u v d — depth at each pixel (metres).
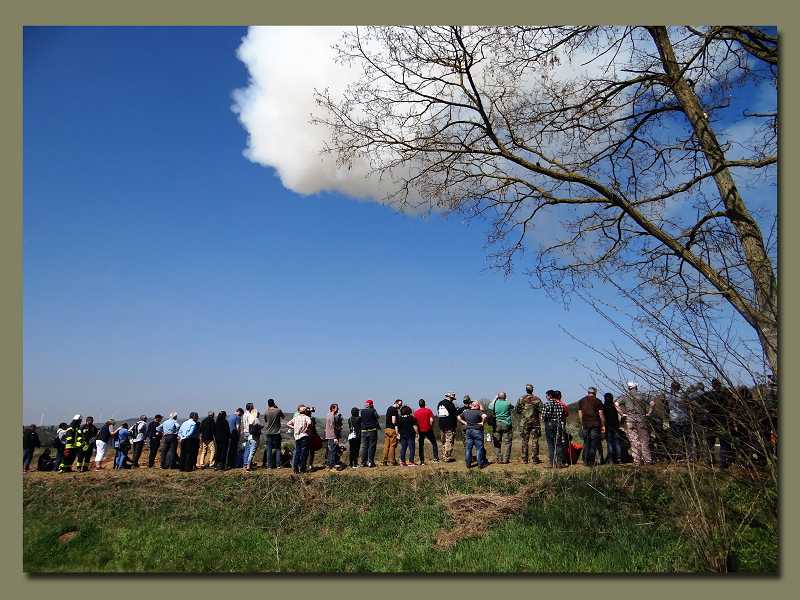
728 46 9.59
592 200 10.18
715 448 7.29
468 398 16.39
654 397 7.50
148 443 19.88
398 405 17.64
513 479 14.36
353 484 15.17
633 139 11.14
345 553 11.08
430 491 14.37
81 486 15.59
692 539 7.91
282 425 17.86
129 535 12.37
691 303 8.31
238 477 15.89
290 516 13.82
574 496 11.91
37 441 18.44
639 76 10.29
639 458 11.47
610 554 9.15
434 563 9.96
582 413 14.63
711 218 9.50
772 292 7.51
